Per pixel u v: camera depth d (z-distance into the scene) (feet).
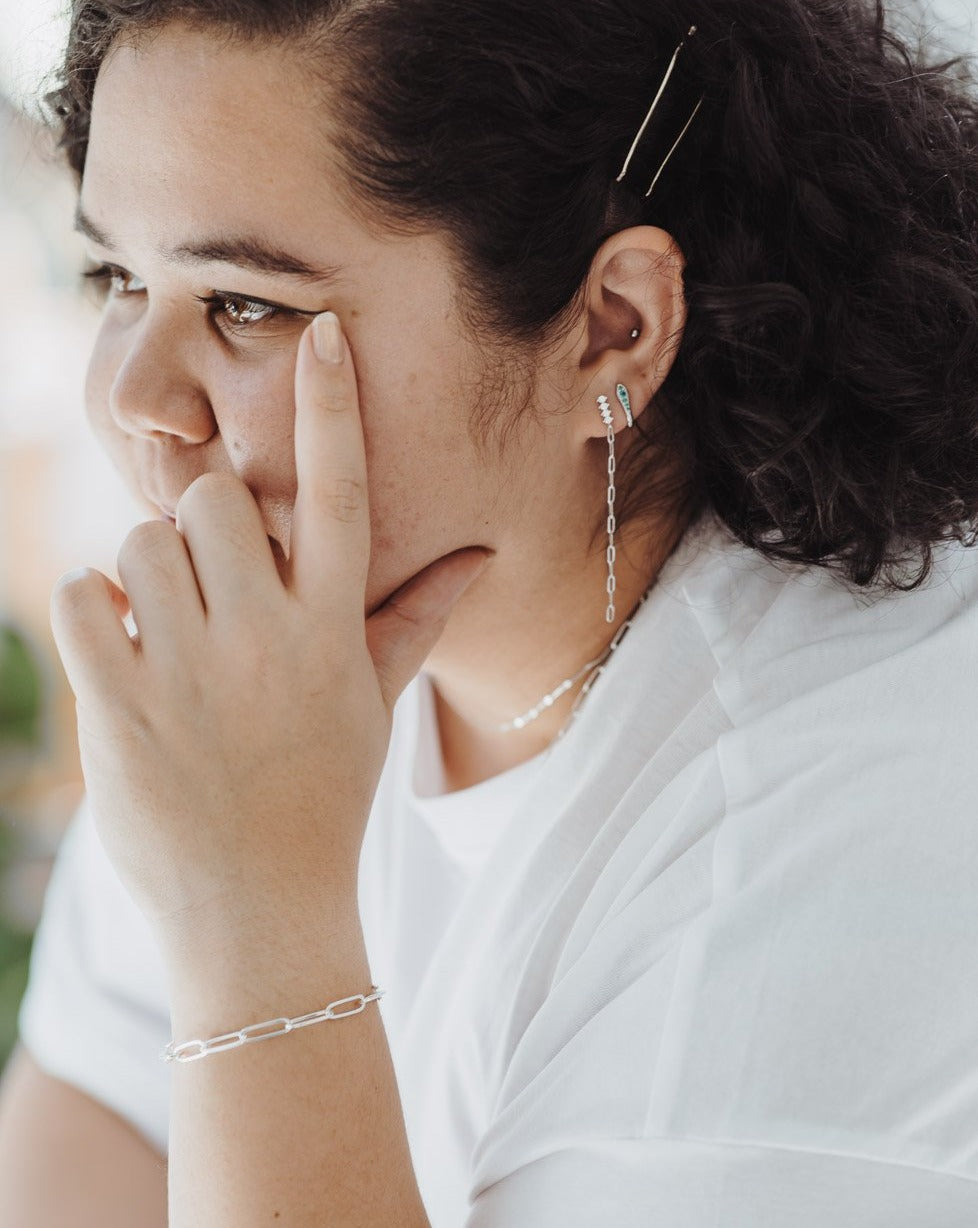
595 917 2.86
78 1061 3.92
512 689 3.24
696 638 3.07
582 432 2.90
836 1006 2.48
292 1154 2.53
